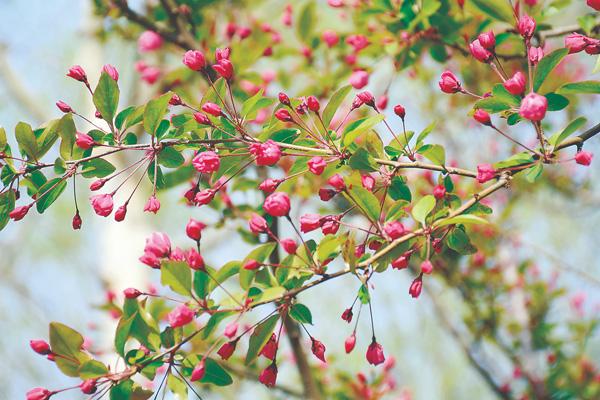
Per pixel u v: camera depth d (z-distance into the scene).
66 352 1.67
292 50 2.17
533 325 2.47
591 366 2.42
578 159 1.66
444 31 1.97
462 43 2.00
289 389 2.17
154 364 1.67
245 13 2.27
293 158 2.09
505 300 2.52
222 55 1.71
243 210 2.05
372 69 2.07
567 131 1.66
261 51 2.07
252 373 2.14
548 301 2.49
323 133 1.73
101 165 1.71
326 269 1.68
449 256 2.45
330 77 2.13
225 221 2.06
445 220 1.65
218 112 1.69
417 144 1.72
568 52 1.64
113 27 2.38
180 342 1.67
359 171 1.72
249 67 2.08
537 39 1.94
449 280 2.47
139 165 1.71
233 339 1.66
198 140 1.69
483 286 2.48
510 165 1.68
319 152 1.70
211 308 1.67
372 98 1.72
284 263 1.68
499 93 1.67
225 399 2.35
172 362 1.67
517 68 2.18
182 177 1.94
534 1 1.95
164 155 1.70
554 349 2.44
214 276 1.67
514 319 2.47
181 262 1.66
